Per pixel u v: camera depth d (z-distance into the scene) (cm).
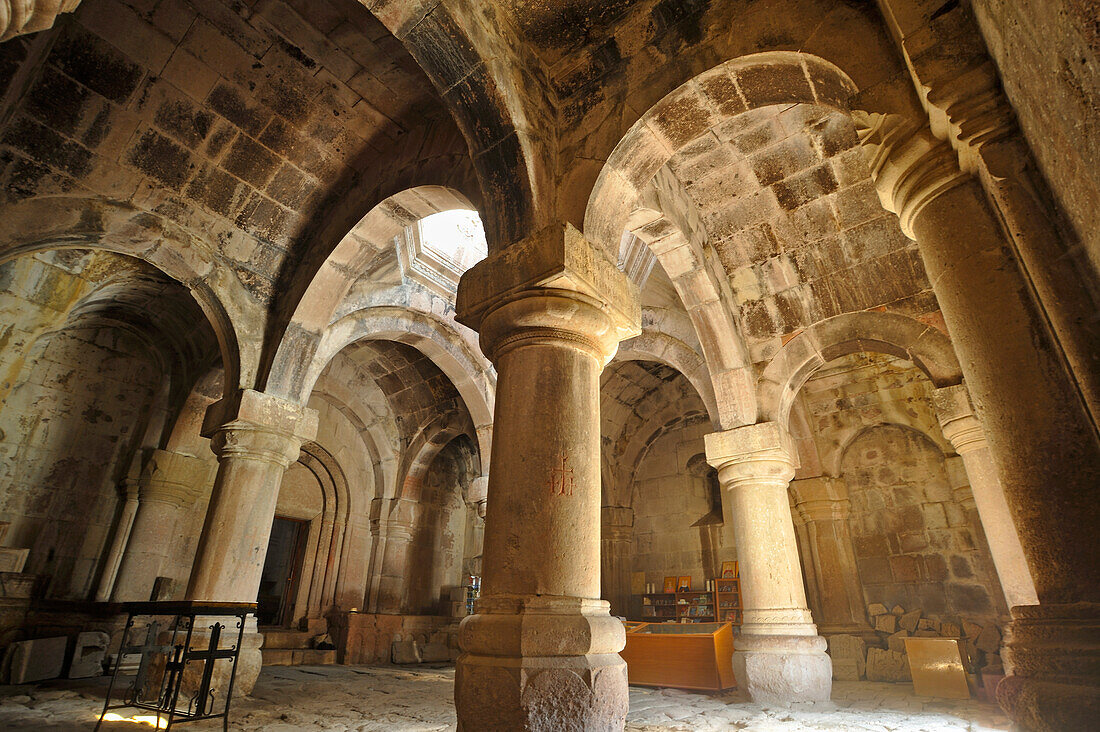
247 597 648
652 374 1363
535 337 388
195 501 1013
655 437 1454
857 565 1064
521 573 328
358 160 725
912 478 1055
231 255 723
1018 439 266
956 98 287
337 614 1204
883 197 364
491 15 448
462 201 630
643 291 950
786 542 698
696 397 1376
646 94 444
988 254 299
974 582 959
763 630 669
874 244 697
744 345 775
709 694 725
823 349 736
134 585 898
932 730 497
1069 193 228
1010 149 271
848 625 995
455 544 1470
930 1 309
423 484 1423
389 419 1380
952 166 319
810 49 379
